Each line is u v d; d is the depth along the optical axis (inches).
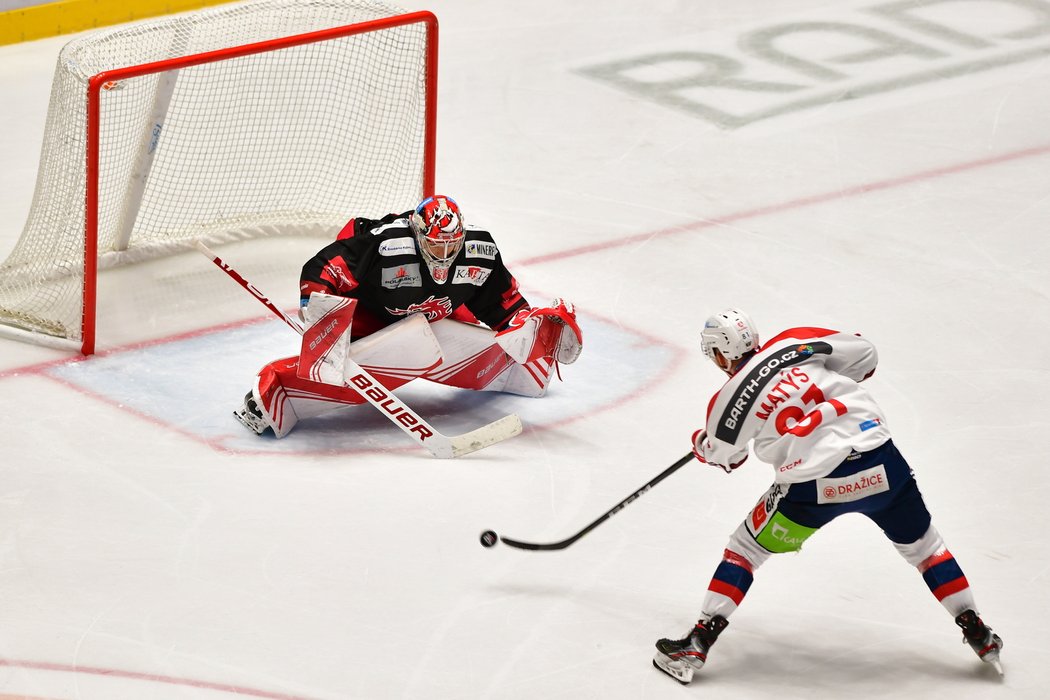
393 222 853.8
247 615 697.0
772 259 1153.4
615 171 1330.0
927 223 1221.7
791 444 625.3
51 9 1608.0
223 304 1060.5
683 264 1143.0
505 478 832.3
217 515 783.7
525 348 879.1
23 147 1338.6
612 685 653.3
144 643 673.0
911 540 656.4
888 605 724.0
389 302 864.9
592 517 792.9
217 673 653.3
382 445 871.7
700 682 660.7
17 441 853.8
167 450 852.0
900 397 932.6
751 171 1332.4
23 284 1020.5
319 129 1255.5
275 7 1151.6
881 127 1432.1
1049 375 965.2
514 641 683.4
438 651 674.2
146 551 748.0
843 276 1122.7
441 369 913.5
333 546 757.3
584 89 1529.3
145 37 1071.6
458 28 1705.2
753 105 1489.9
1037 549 767.7
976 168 1336.1
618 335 1023.6
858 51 1642.5
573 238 1188.5
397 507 797.2
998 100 1498.5
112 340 993.5
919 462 853.8
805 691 655.8
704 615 654.5
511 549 758.5
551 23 1726.1
